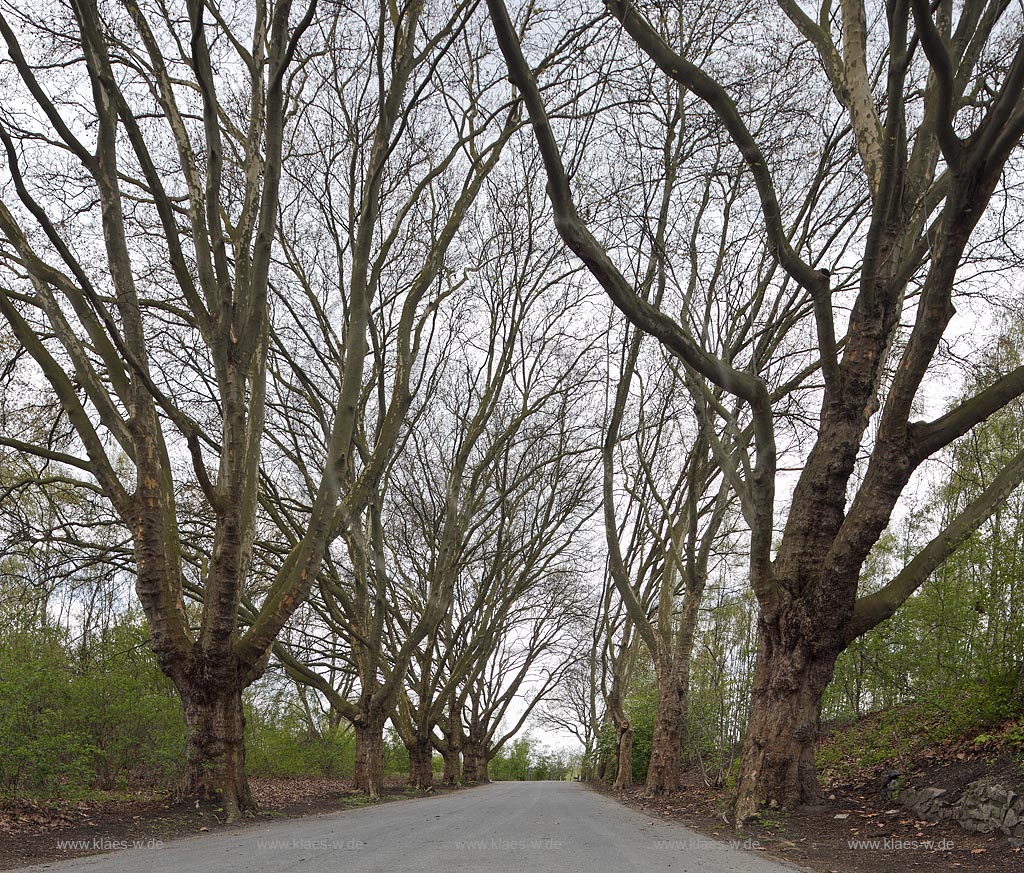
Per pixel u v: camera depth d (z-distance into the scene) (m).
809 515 11.26
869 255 10.73
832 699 20.20
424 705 29.50
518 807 17.11
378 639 22.50
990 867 7.08
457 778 37.41
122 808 12.41
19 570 19.11
